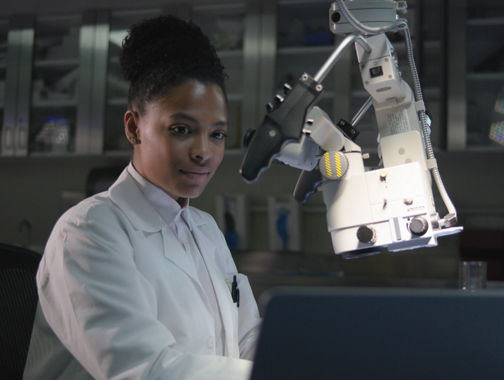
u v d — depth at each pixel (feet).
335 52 3.28
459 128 13.05
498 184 13.83
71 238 3.28
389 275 13.56
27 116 15.06
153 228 3.71
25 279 4.53
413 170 3.40
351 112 13.76
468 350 1.74
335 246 3.61
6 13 15.35
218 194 14.88
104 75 14.74
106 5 14.82
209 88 3.35
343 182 3.53
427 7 13.41
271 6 14.06
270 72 13.98
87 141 14.73
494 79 13.24
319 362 1.73
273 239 14.10
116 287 3.13
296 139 3.08
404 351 1.74
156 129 3.36
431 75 13.33
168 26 3.52
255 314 4.42
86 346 3.00
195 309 3.63
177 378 2.75
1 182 16.15
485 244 12.62
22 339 4.45
